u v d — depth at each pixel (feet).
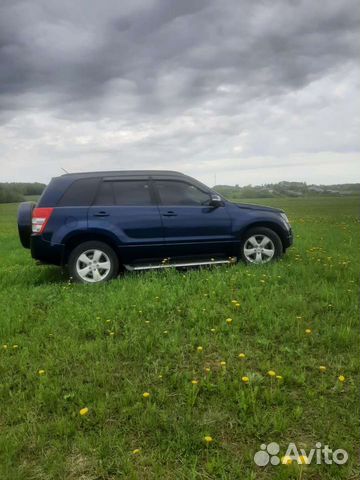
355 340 14.76
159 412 10.94
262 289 20.80
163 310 18.31
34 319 18.61
